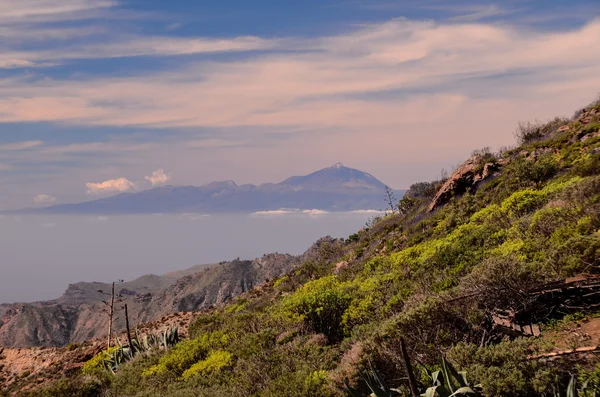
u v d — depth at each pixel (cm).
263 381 1452
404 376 1053
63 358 4012
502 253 1625
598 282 1055
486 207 2766
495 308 1126
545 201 2167
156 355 2558
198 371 1858
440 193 3572
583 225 1449
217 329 2614
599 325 948
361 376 1012
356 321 1739
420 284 1727
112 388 2139
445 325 1160
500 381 815
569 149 2852
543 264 1262
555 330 999
